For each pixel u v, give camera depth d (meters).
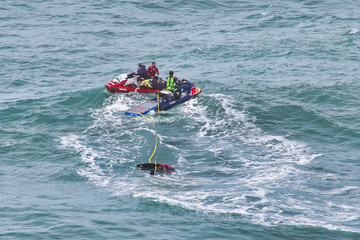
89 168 66.50
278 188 59.81
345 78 112.12
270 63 128.00
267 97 99.44
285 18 182.88
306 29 165.62
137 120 87.56
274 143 76.50
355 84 107.12
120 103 96.75
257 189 59.38
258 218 51.31
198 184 61.16
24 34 163.12
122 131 81.94
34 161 68.50
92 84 113.25
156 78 102.44
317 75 115.31
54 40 156.50
